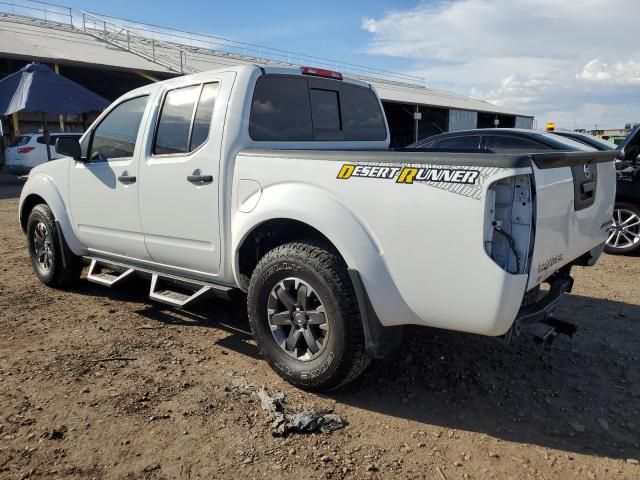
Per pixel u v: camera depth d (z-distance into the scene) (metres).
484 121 45.78
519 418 3.01
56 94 9.97
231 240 3.58
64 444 2.67
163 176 3.92
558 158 2.68
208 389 3.26
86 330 4.22
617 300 5.13
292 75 3.97
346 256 2.91
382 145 4.92
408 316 2.83
